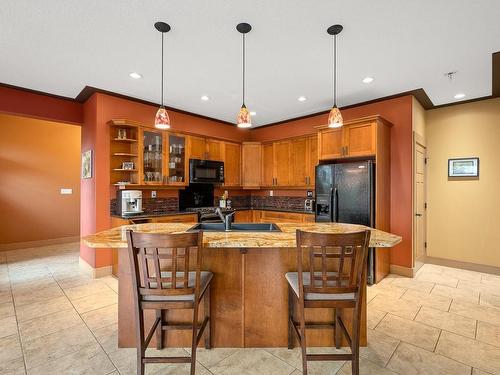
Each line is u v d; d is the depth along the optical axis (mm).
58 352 1969
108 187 3697
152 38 2379
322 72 3070
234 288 2051
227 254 2051
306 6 1960
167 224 2742
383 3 1923
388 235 2037
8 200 5035
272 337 2049
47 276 3617
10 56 2688
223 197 5281
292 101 4066
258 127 5680
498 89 3506
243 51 2602
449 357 1929
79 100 3936
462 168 3990
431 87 3457
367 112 4051
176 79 3271
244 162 5453
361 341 2039
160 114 2393
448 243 4098
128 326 2035
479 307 2703
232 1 1910
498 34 2295
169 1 1907
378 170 3422
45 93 3670
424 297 2941
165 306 1626
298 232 1582
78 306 2719
